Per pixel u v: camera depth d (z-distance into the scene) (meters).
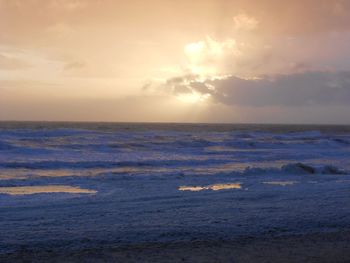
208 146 48.47
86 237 8.92
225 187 18.12
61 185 18.62
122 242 8.57
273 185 18.45
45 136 49.72
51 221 10.66
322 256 7.62
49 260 7.32
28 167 26.92
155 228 9.80
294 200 13.97
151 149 42.06
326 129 138.25
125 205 13.16
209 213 11.72
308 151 43.31
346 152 42.03
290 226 10.07
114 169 27.00
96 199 14.38
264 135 69.62
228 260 7.36
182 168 27.91
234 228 9.84
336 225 10.22
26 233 9.26
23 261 7.25
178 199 14.33
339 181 20.31
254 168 23.64
